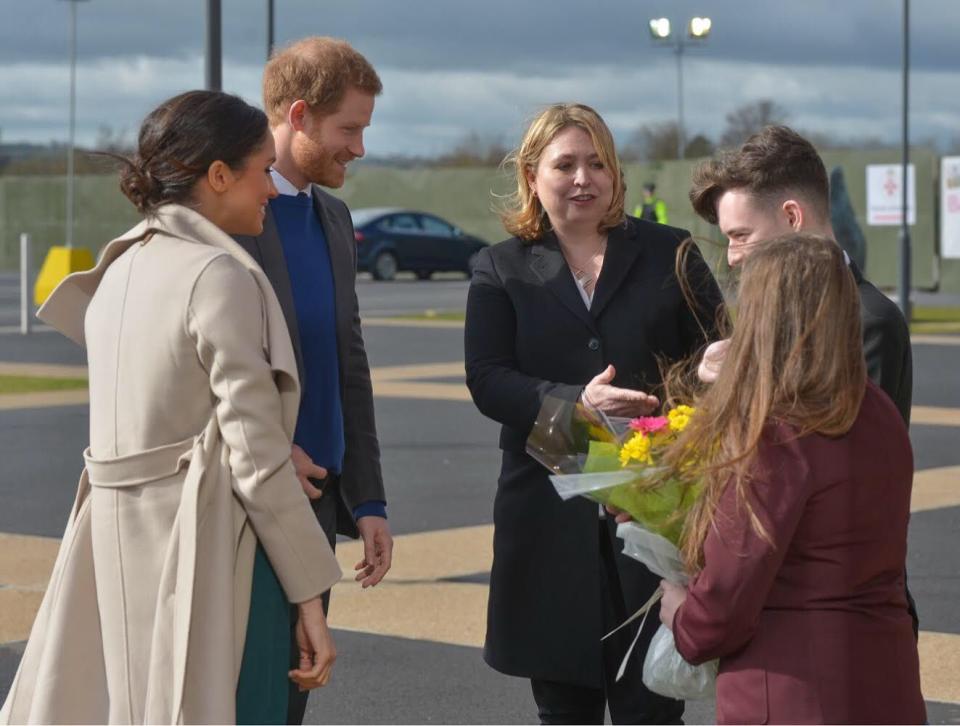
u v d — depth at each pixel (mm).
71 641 3498
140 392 3395
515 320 4406
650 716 4301
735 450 3105
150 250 3461
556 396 4105
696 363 4227
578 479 3375
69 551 3523
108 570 3422
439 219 41375
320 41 4074
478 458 11641
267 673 3416
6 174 50250
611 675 4328
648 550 3377
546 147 4371
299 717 3859
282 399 3432
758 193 3818
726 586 3082
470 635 6688
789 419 3109
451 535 8797
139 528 3391
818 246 3182
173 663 3316
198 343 3348
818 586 3105
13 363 18719
